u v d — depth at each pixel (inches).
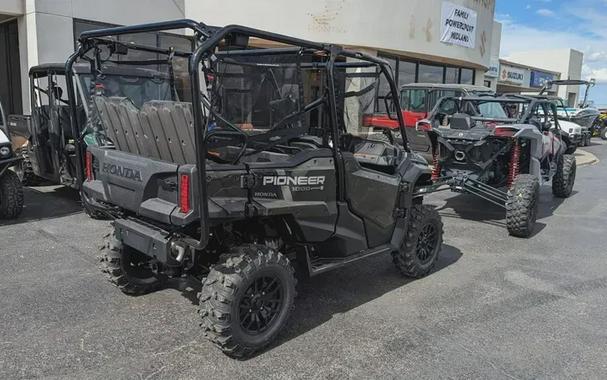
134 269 176.1
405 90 501.4
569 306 181.9
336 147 159.0
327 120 159.5
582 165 613.0
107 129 168.7
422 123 307.9
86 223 273.9
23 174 360.8
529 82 1277.1
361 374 133.9
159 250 139.3
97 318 161.5
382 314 171.0
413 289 194.7
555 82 446.9
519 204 266.1
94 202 175.6
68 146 291.3
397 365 138.6
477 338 155.4
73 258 217.2
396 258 201.6
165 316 163.9
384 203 180.1
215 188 132.3
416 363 139.9
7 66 474.9
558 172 388.2
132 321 159.9
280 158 166.6
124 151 162.1
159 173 137.4
